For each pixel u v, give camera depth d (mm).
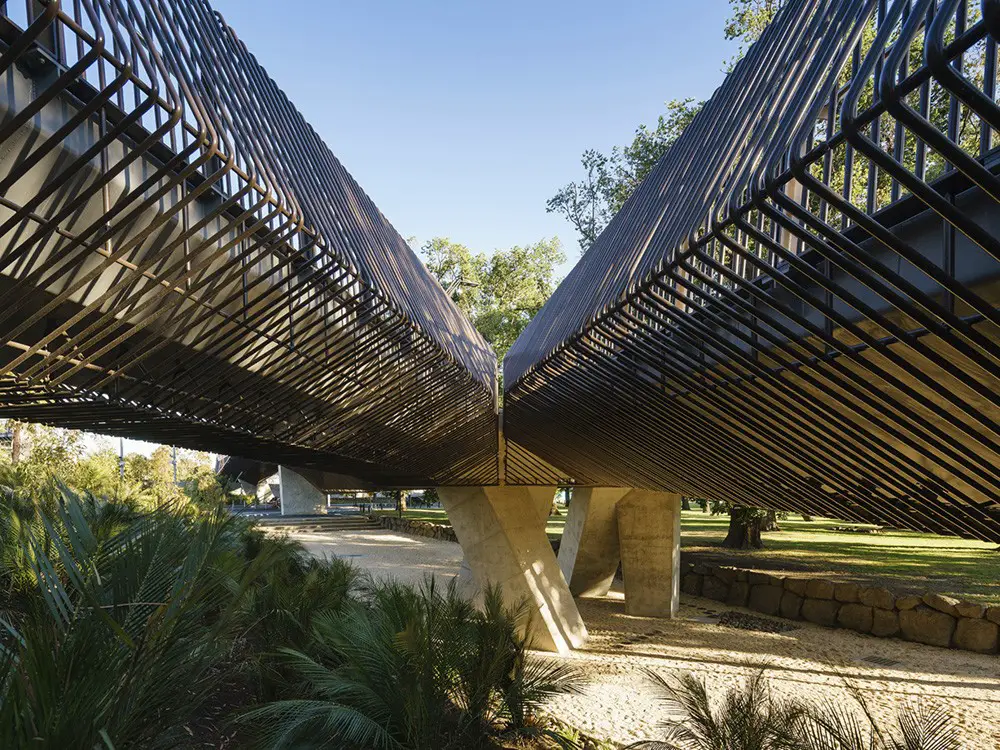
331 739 4777
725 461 5938
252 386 5109
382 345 5656
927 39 1780
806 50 3098
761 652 10500
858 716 7609
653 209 5227
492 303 29750
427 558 20703
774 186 2652
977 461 3361
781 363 3850
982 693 8398
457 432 9227
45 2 1861
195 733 4684
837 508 5312
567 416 7559
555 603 11188
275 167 3555
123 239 3062
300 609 6566
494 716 5828
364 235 5352
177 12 3170
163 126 2416
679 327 4355
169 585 3490
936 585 12883
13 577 4691
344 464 8945
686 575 15492
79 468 16266
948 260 2648
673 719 7539
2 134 2076
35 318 2820
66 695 2631
